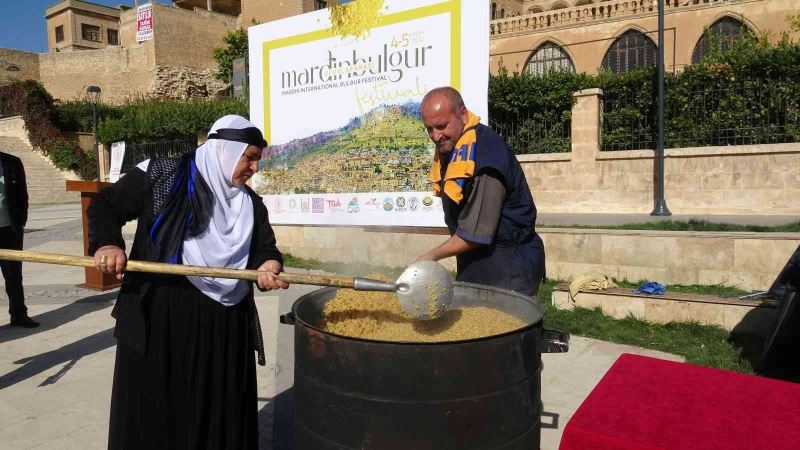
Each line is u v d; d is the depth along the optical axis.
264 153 7.45
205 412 2.19
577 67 21.77
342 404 1.68
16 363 4.31
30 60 39.09
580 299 5.38
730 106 10.22
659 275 5.91
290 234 7.75
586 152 10.85
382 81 6.26
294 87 7.06
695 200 9.97
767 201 9.38
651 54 20.52
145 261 2.07
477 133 2.64
